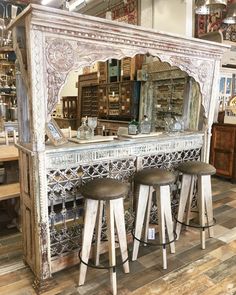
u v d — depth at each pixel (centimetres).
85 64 188
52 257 205
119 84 528
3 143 362
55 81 178
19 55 184
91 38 186
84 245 196
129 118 509
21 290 195
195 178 284
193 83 321
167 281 204
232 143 447
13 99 581
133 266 222
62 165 196
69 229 214
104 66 567
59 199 205
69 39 178
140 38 206
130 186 239
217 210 338
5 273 212
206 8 407
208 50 254
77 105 679
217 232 280
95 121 236
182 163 260
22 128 205
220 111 482
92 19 177
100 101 590
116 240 232
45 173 187
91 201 192
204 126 285
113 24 186
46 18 163
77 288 196
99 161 215
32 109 174
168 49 228
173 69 427
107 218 191
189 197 266
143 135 251
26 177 198
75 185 208
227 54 498
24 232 214
